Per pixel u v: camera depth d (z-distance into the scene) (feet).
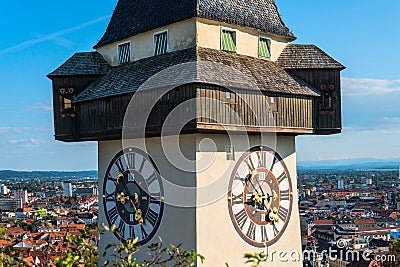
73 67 62.54
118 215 60.54
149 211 56.70
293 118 57.67
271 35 61.21
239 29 57.77
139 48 59.88
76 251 37.86
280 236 59.00
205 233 52.31
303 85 59.52
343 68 60.34
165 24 56.54
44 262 42.57
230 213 54.49
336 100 60.49
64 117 61.52
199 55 53.01
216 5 56.39
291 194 60.64
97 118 58.75
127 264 35.19
